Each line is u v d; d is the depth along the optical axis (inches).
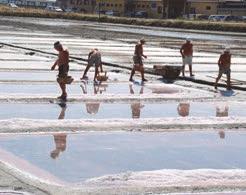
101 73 1072.2
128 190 397.7
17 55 1494.8
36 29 2881.4
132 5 5703.7
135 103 810.8
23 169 446.3
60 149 518.6
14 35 2290.8
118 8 5807.1
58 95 837.2
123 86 993.5
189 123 664.4
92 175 441.4
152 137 587.2
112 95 865.5
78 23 4020.7
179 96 893.2
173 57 1628.9
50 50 1657.2
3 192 378.3
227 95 935.7
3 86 932.6
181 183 422.6
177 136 598.9
